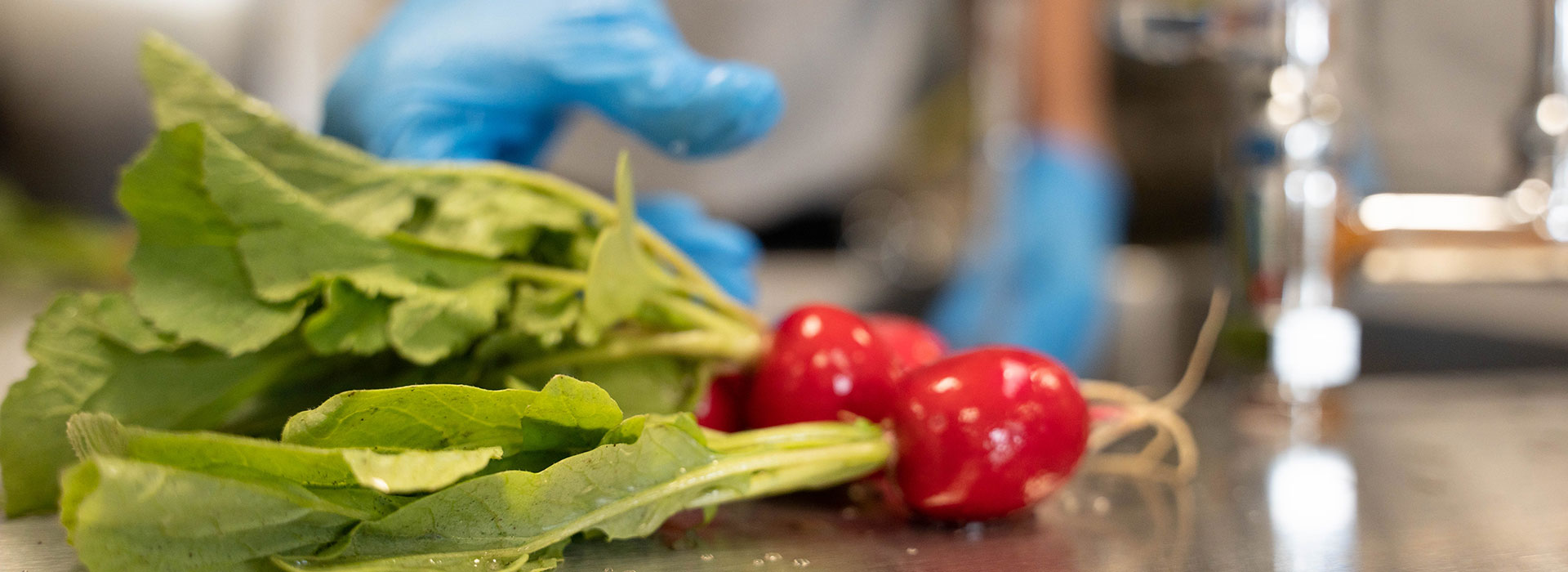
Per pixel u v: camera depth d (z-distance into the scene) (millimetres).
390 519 302
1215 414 457
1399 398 479
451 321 340
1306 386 433
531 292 352
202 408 344
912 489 343
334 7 756
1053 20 748
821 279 1015
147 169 324
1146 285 819
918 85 978
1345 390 487
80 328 339
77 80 969
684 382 369
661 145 419
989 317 760
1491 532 346
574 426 314
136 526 289
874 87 984
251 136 344
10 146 981
